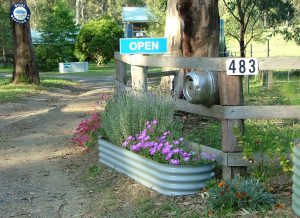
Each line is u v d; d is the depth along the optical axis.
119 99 7.22
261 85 17.75
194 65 5.75
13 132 11.02
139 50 7.43
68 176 6.99
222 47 19.11
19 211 5.69
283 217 4.73
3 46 43.28
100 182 6.49
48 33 42.66
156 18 27.62
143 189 5.84
